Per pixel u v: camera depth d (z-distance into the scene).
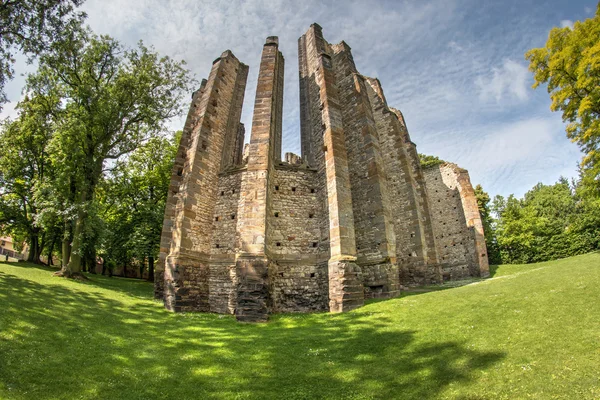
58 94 18.89
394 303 11.27
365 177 15.40
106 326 9.48
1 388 5.21
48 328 8.20
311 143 18.56
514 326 7.21
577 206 38.06
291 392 5.88
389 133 22.23
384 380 5.97
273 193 15.58
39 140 21.78
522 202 41.62
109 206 26.39
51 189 17.42
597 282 8.86
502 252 33.56
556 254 30.27
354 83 17.72
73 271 17.33
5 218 23.77
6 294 10.16
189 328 10.48
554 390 4.68
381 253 13.67
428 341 7.37
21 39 12.84
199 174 16.06
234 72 21.27
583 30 17.44
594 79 16.44
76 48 17.27
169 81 20.59
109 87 18.91
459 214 26.44
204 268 14.95
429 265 19.73
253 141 14.74
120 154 20.33
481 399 4.82
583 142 17.52
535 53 19.22
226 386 6.23
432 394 5.20
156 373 6.78
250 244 12.55
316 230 15.43
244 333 9.94
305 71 22.31
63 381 5.86
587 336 5.98
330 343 8.42
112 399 5.52
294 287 14.15
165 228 16.69
